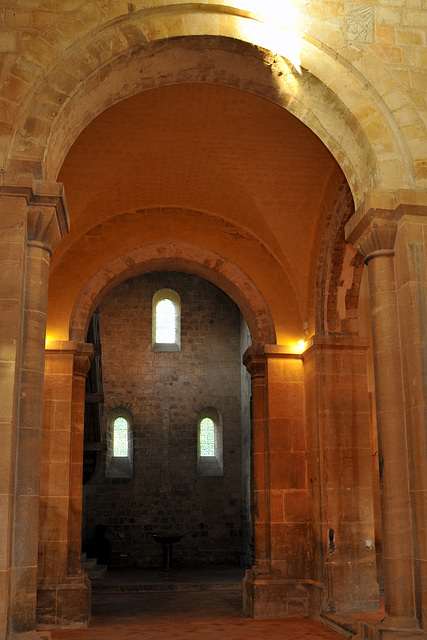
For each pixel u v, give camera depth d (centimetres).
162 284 2625
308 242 1323
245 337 2494
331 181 1214
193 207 1380
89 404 1844
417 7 852
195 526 2444
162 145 1198
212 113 1128
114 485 2447
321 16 832
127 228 1359
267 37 816
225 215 1382
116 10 778
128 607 1452
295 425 1316
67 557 1198
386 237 791
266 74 854
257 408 1359
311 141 1170
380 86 819
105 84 804
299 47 825
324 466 1223
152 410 2522
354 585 1185
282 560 1259
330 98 835
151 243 1363
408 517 733
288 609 1238
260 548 1297
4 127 722
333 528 1202
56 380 1245
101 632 1127
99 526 2359
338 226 1233
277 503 1280
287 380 1332
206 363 2577
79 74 757
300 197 1275
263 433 1346
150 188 1316
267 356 1335
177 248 1372
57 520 1191
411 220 775
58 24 762
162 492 2458
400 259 781
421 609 697
